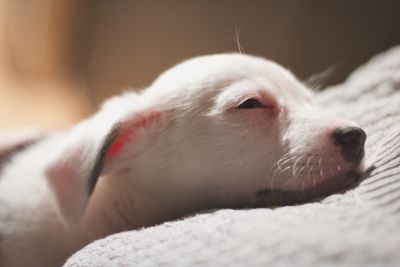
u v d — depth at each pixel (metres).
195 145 0.34
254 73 0.35
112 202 0.35
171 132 0.34
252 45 0.90
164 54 0.98
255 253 0.21
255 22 0.90
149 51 1.00
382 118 0.34
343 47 0.87
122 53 1.03
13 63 0.99
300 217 0.23
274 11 0.89
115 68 1.04
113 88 1.04
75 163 0.33
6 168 0.42
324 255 0.20
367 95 0.40
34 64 1.01
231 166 0.33
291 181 0.31
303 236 0.21
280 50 0.89
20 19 0.97
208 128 0.34
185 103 0.34
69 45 1.05
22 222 0.37
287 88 0.35
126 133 0.34
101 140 0.32
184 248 0.23
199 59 0.37
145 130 0.34
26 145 0.44
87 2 1.04
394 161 0.27
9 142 0.45
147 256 0.23
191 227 0.25
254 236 0.22
